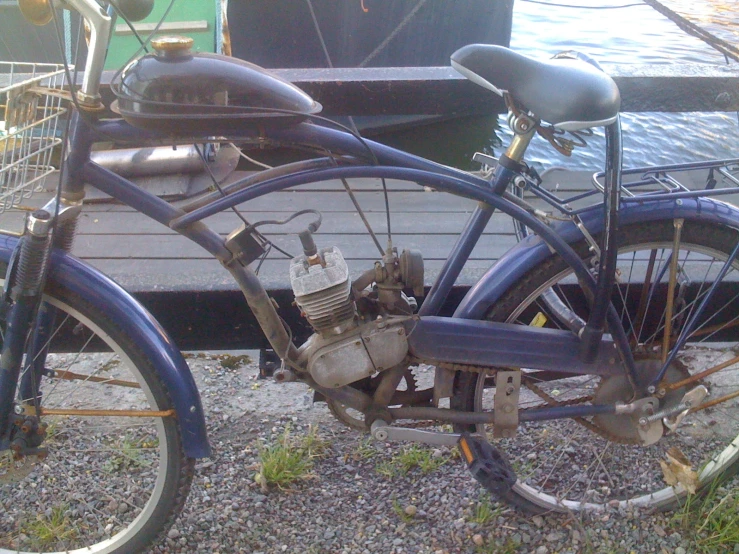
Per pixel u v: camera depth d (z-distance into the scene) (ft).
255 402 8.15
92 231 9.11
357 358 5.28
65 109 4.71
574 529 6.31
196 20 14.33
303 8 17.95
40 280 4.89
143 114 4.34
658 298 7.22
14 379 5.14
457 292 7.59
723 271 5.70
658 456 7.18
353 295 5.32
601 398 5.93
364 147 4.92
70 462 7.04
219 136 4.61
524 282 5.60
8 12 14.65
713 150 17.19
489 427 6.53
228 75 4.37
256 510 6.61
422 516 6.52
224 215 9.66
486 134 21.48
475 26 20.59
